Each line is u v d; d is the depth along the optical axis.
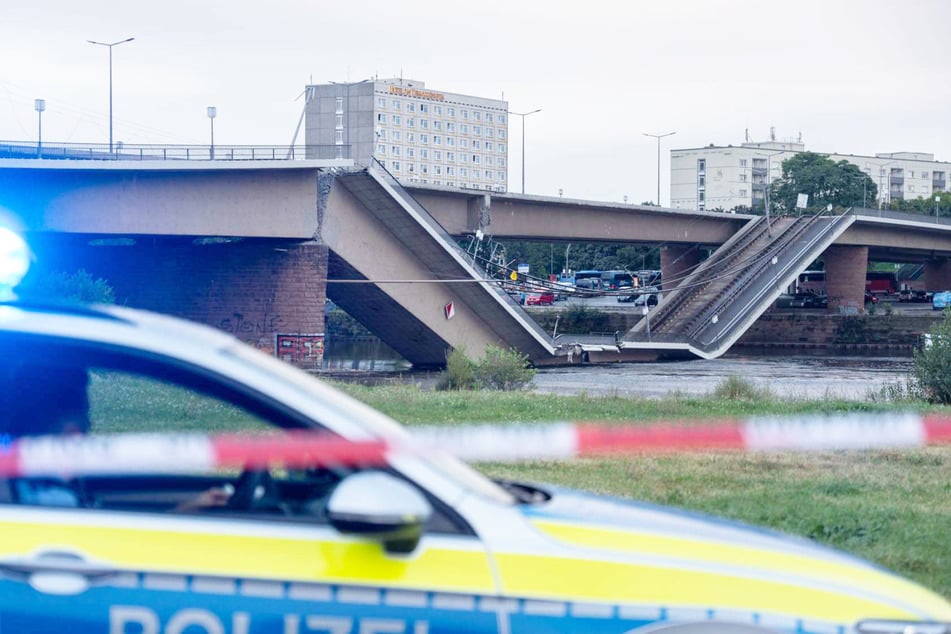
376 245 87.94
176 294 89.50
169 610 6.43
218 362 6.99
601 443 10.86
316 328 85.25
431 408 37.44
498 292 93.56
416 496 6.55
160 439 7.34
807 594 7.00
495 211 113.00
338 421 6.93
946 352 46.72
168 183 78.62
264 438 7.02
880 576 7.57
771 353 142.75
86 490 7.43
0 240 7.51
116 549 6.54
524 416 35.00
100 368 7.03
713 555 7.11
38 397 7.31
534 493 8.35
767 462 24.88
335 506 6.47
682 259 153.75
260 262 86.19
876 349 151.38
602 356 110.50
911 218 156.62
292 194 82.94
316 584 6.49
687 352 116.56
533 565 6.69
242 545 6.60
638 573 6.82
